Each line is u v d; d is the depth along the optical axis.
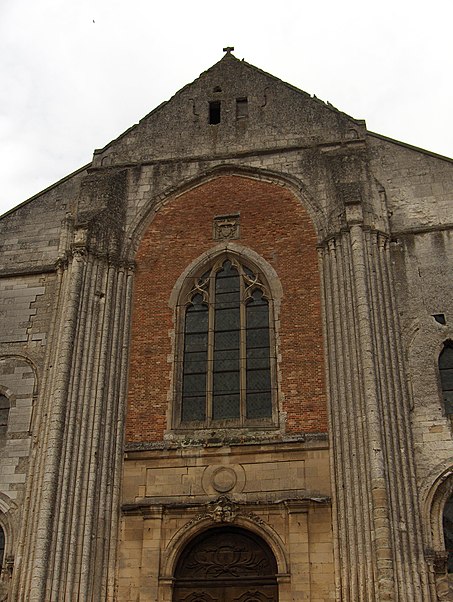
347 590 17.27
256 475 19.41
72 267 22.16
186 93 26.61
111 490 19.67
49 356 21.66
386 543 16.78
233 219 23.67
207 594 18.70
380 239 21.61
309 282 21.97
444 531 18.22
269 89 26.12
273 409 20.44
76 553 18.39
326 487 18.91
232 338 21.97
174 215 24.17
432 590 17.20
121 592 18.59
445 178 22.98
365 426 18.44
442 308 20.86
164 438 20.39
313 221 22.94
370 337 19.42
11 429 21.19
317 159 23.98
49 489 18.59
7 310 23.31
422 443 19.06
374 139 24.27
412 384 19.92
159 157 25.33
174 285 22.83
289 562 18.23
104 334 21.55
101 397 20.53
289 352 21.02
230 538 19.30
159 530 19.11
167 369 21.47
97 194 24.06
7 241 24.70
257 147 24.86
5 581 18.91
